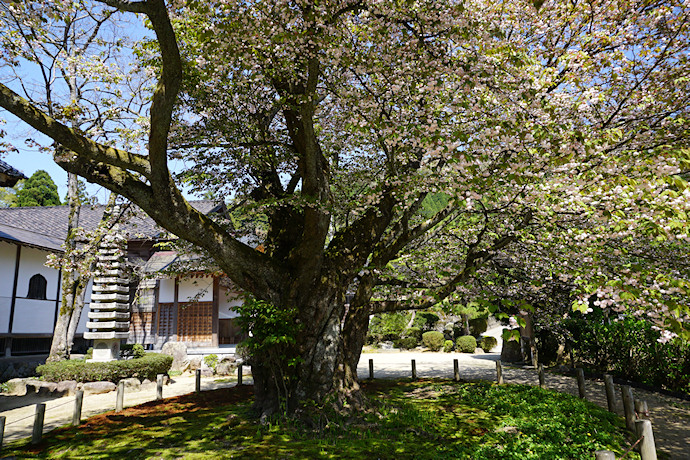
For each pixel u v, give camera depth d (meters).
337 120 8.98
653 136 6.93
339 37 6.40
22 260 16.23
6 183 12.77
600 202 5.00
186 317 19.00
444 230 10.15
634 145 7.07
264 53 6.98
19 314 15.96
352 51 6.70
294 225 9.23
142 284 18.55
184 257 16.95
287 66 7.05
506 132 5.50
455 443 6.12
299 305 7.73
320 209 7.13
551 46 8.02
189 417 8.22
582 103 6.40
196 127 8.64
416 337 26.12
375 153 10.42
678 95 7.26
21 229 17.09
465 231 9.67
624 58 7.34
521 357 17.67
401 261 10.38
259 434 6.57
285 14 6.09
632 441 6.39
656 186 4.18
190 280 19.25
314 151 7.06
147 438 6.81
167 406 9.46
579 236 5.36
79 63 11.49
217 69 7.47
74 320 13.83
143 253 19.95
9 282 15.65
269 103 9.12
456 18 5.77
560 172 5.77
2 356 15.49
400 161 7.97
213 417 8.06
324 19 5.98
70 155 6.21
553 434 6.18
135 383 12.45
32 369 14.58
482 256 8.09
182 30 7.71
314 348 7.62
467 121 6.85
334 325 7.85
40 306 16.95
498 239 8.17
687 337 3.50
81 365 12.00
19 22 7.98
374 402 8.47
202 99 8.63
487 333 30.00
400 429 6.82
